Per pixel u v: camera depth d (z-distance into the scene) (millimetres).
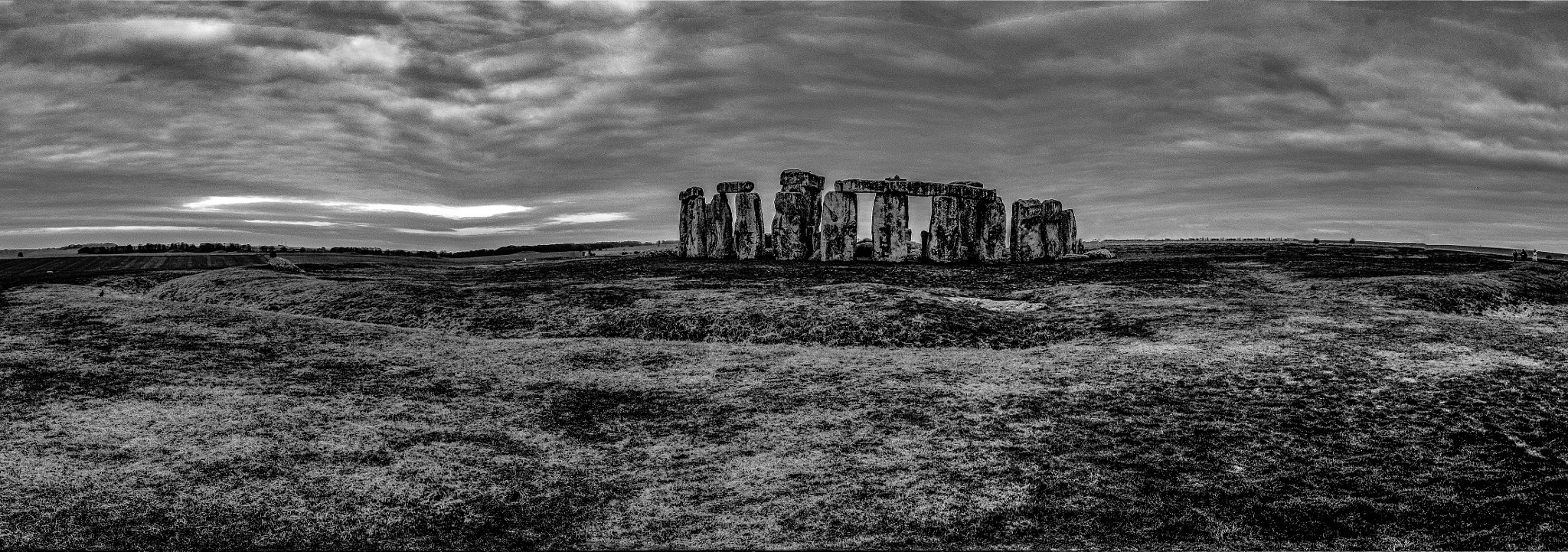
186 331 25688
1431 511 12328
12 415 16984
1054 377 19297
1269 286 36000
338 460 14828
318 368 21359
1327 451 14383
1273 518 12281
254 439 15812
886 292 30688
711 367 21422
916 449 15070
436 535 12203
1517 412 15625
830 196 45000
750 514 12703
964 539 11828
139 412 17297
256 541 11969
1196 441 14992
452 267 52656
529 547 11867
